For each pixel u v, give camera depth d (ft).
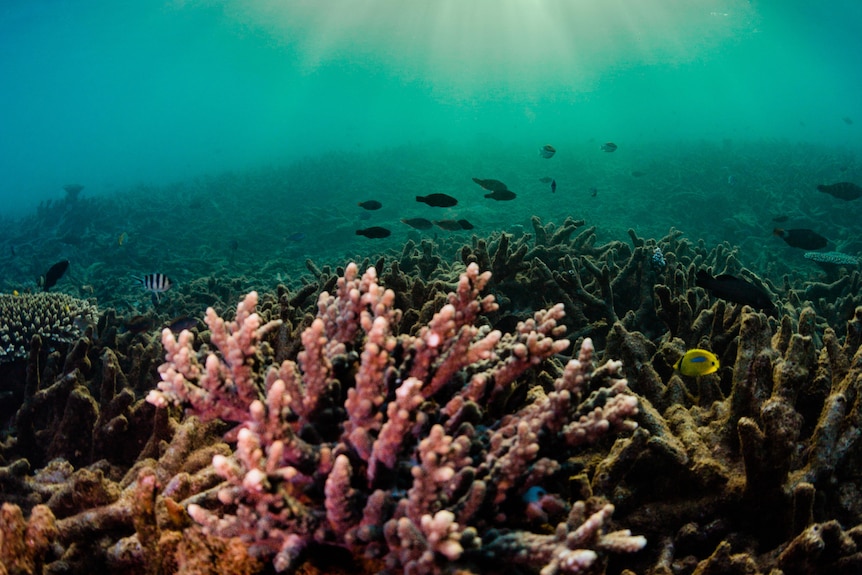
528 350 6.39
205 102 460.55
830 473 7.30
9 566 5.72
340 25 303.89
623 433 8.25
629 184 71.20
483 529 5.27
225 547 5.49
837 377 9.15
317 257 55.88
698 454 7.82
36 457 11.94
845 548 6.12
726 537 7.05
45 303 17.04
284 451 5.10
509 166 86.02
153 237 61.05
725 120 306.14
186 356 5.72
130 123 479.00
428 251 23.68
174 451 8.43
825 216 51.83
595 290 18.71
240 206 73.72
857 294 21.01
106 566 6.88
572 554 4.40
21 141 460.96
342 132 385.09
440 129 323.98
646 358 10.85
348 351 6.85
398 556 4.58
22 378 14.99
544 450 6.08
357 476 5.45
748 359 8.36
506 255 18.44
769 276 33.86
